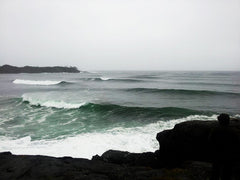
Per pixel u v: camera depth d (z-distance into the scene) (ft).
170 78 228.43
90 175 16.83
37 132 37.86
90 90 107.04
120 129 38.99
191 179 15.42
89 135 35.35
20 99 73.26
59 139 33.65
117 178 16.24
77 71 510.99
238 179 14.76
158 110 55.36
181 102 74.02
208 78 233.14
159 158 22.67
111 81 178.40
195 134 20.61
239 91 104.22
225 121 13.21
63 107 60.64
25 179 16.01
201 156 20.15
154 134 35.14
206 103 71.72
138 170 18.15
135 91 101.50
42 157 20.74
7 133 37.24
